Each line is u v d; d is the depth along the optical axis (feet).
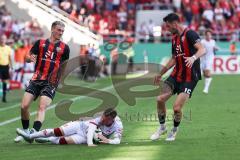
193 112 156.04
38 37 289.53
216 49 214.90
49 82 110.32
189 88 104.94
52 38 111.75
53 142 107.04
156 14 360.07
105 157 92.84
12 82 248.11
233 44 329.72
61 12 245.04
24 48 248.93
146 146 103.14
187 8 354.33
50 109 167.63
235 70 329.52
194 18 353.10
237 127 127.34
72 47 282.15
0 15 303.68
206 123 134.51
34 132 107.34
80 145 105.19
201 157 92.32
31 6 242.99
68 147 103.30
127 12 361.92
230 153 95.50
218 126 129.29
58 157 94.07
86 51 262.06
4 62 199.11
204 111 158.30
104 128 105.91
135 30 356.18
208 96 200.85
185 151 97.76
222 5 353.31
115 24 345.31
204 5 353.92
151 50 330.34
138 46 330.75
